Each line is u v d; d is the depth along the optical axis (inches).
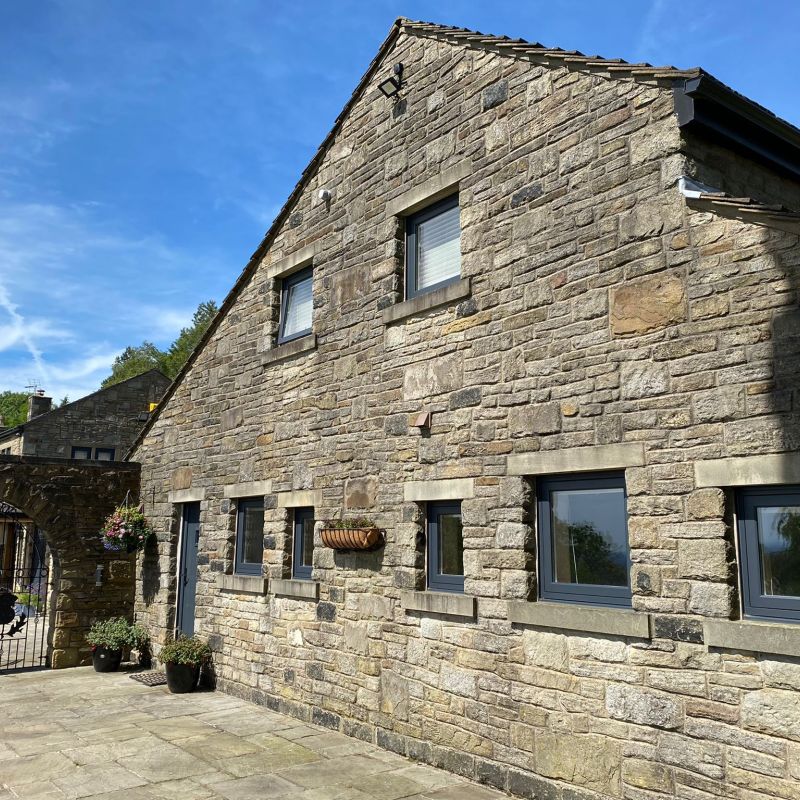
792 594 170.7
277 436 351.9
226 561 377.1
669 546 188.5
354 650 286.7
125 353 2364.7
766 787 163.9
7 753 261.0
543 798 207.9
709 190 198.8
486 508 239.0
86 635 439.5
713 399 184.1
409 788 222.8
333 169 342.6
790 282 173.3
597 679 199.9
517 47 248.8
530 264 236.1
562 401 219.8
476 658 235.1
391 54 315.6
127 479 472.7
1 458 431.2
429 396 267.6
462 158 269.7
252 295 390.9
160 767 243.8
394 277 294.2
